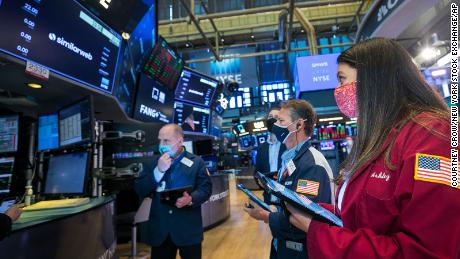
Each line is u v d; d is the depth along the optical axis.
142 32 3.85
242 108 13.16
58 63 2.01
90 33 2.27
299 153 1.37
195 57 11.42
